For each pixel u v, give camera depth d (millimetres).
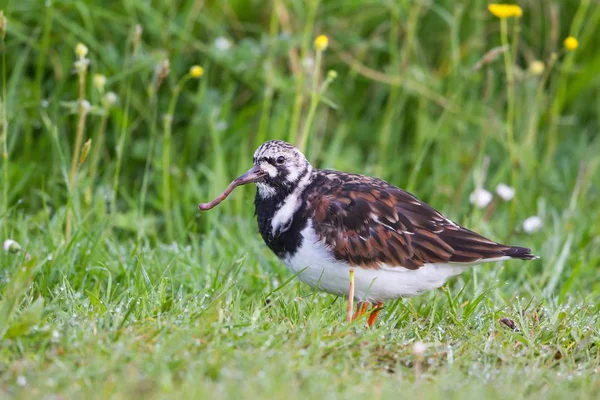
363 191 10031
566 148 15984
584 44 15719
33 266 8742
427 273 9953
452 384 7918
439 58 16062
